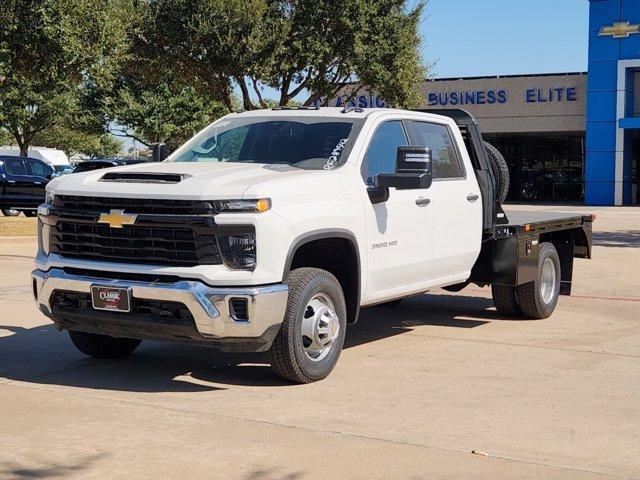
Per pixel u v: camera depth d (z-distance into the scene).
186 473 4.77
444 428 5.65
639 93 43.47
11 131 49.25
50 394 6.41
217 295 6.09
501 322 9.84
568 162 47.59
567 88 44.03
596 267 15.34
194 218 6.14
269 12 28.08
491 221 9.07
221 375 7.07
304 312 6.60
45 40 20.12
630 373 7.27
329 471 4.82
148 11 27.31
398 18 28.95
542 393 6.58
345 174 7.09
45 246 6.93
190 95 52.28
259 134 7.75
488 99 45.41
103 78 22.83
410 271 7.87
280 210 6.33
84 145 77.94
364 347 8.30
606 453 5.21
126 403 6.17
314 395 6.45
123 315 6.41
